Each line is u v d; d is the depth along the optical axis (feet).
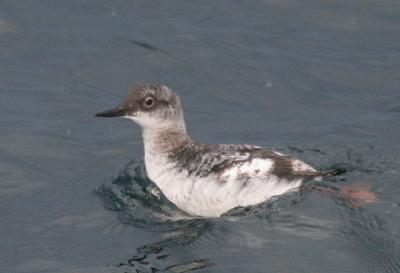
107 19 74.33
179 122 46.16
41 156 54.08
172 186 44.88
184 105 62.80
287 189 43.47
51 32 71.87
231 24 73.82
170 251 41.09
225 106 62.85
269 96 64.13
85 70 66.90
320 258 38.96
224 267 38.91
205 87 65.31
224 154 44.11
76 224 44.93
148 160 46.50
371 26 73.15
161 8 76.54
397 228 41.04
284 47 70.33
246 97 64.08
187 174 44.37
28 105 61.67
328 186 44.78
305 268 38.19
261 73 66.85
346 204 43.11
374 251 39.32
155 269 39.45
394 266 38.01
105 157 54.08
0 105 61.46
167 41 70.90
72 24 73.31
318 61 68.28
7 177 50.83
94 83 65.51
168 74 66.80
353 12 75.46
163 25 73.36
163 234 42.98
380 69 66.95
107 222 44.96
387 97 63.16
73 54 68.95
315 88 64.95
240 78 66.23
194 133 58.54
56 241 43.01
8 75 65.87
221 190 42.98
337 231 40.98
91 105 62.23
